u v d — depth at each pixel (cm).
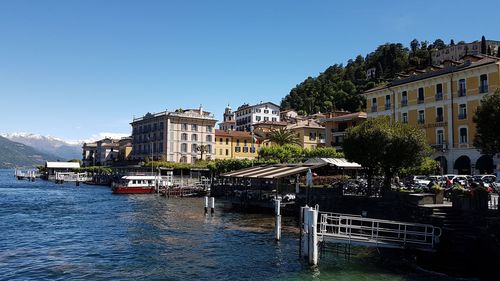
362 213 3130
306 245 2517
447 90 6212
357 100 15162
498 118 2573
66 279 2294
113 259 2742
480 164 5691
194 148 12331
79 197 8175
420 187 3734
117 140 19375
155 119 12662
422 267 2372
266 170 5706
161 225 4172
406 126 3825
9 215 5222
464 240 2291
